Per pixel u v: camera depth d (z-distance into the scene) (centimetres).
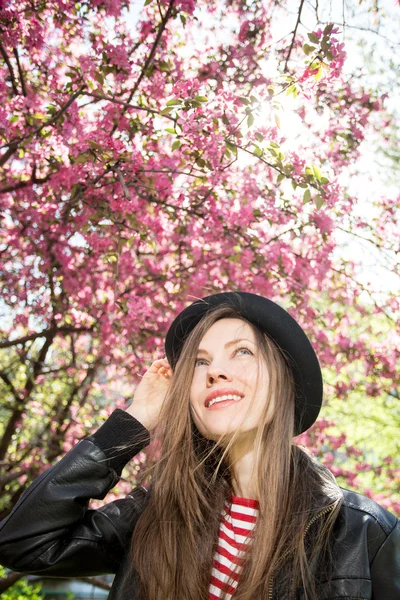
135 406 188
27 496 173
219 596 156
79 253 456
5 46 344
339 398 524
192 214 381
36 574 173
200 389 173
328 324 471
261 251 390
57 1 337
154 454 186
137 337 448
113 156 333
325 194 307
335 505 155
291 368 177
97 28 368
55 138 341
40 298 499
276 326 175
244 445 171
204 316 184
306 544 153
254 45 362
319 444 557
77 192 371
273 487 160
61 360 680
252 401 166
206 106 298
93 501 578
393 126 403
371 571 148
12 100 340
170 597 157
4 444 614
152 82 361
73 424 606
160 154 361
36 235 439
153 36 369
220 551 163
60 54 367
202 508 170
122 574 167
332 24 269
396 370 483
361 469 641
